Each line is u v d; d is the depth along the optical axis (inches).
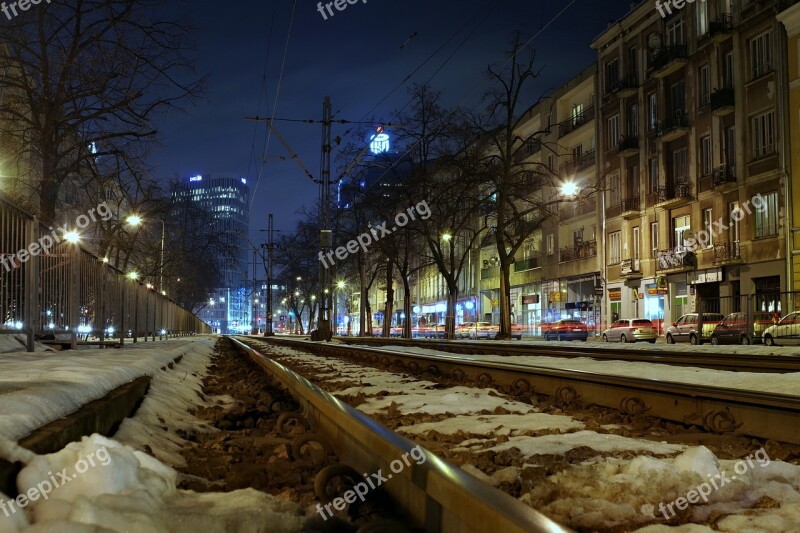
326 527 147.0
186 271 2388.0
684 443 245.8
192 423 318.0
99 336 698.2
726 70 1525.6
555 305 2210.9
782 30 1366.9
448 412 312.7
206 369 738.8
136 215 1228.5
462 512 111.7
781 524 128.4
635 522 138.1
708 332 1172.5
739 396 262.4
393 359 705.0
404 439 161.8
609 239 1935.3
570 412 327.3
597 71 1984.5
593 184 2012.8
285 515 149.6
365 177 2026.3
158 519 127.1
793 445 235.3
